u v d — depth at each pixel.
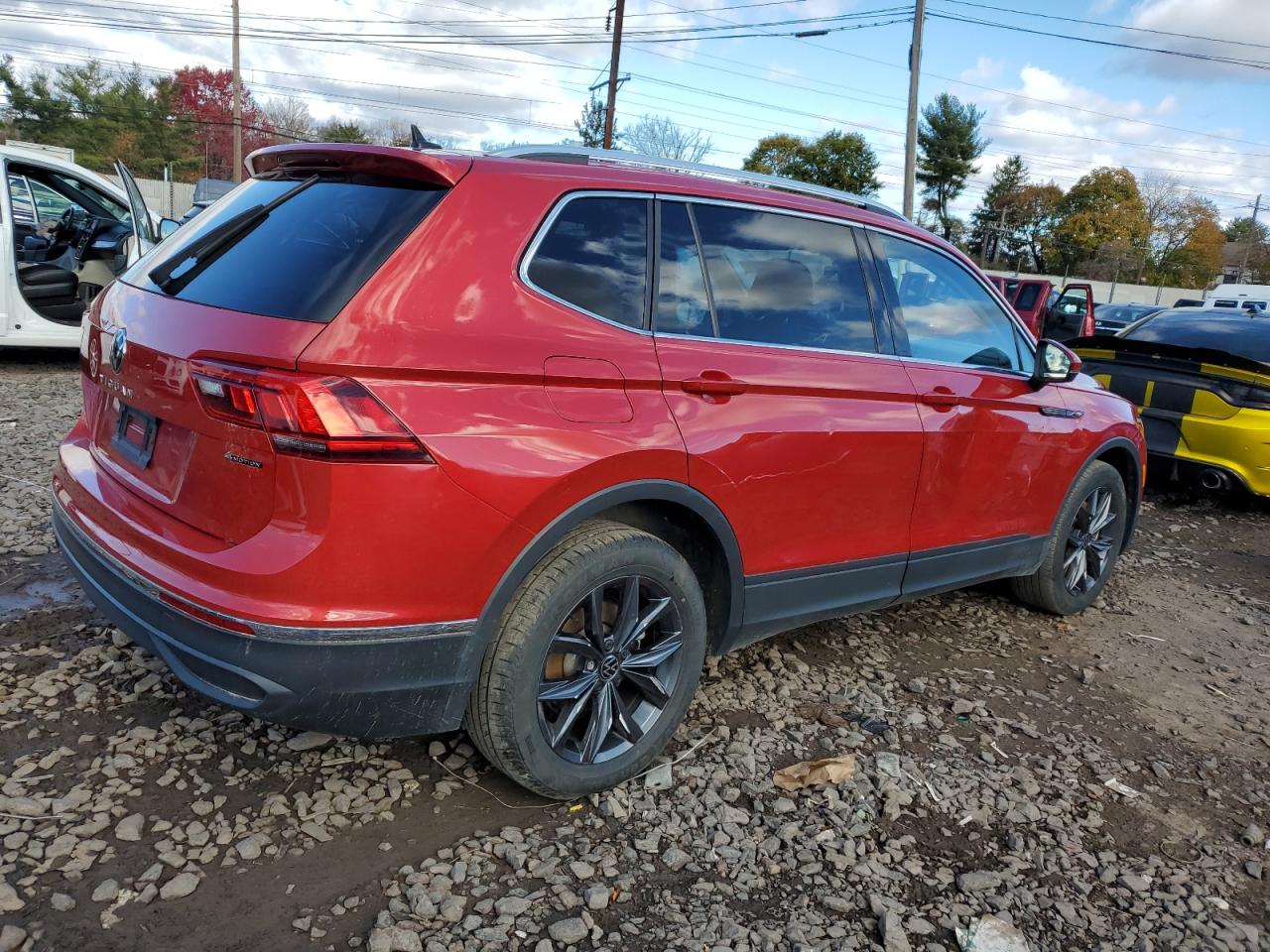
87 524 2.69
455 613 2.31
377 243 2.30
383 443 2.13
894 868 2.61
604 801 2.77
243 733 2.92
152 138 60.12
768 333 3.07
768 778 2.98
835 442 3.15
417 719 2.39
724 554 2.94
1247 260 81.94
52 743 2.78
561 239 2.59
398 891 2.32
